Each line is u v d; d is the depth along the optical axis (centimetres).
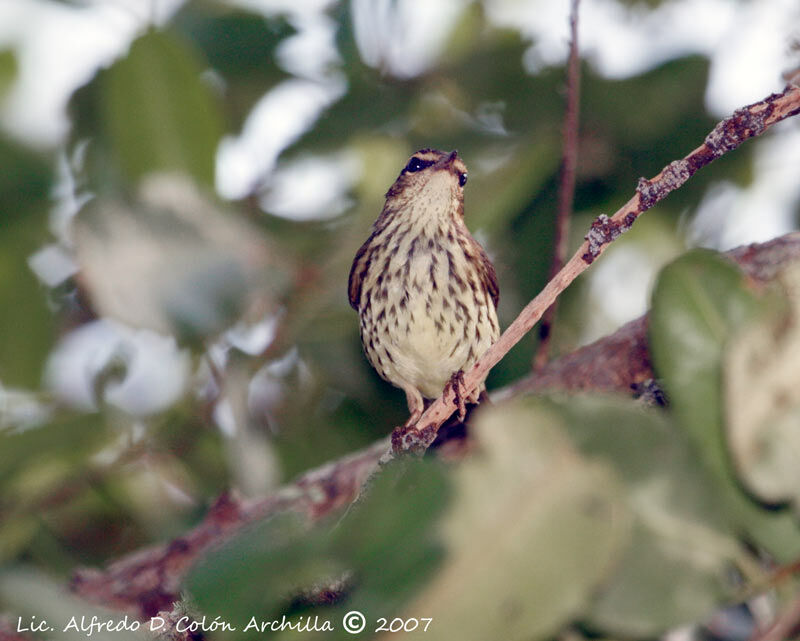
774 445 575
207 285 921
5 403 1119
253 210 1223
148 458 1129
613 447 556
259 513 949
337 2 1248
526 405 560
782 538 582
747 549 596
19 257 1139
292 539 519
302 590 535
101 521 1203
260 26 1234
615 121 1271
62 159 1139
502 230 1290
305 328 1184
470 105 1302
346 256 1175
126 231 916
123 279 909
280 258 1052
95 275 905
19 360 1131
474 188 1148
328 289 1152
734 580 635
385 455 834
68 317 1168
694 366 615
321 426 1226
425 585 509
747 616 702
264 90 1279
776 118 690
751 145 1285
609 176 1294
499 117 1294
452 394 941
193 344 955
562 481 540
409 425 852
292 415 1230
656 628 546
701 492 563
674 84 1249
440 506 521
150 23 1067
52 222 1149
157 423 1103
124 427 1059
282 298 1127
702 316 621
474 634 514
